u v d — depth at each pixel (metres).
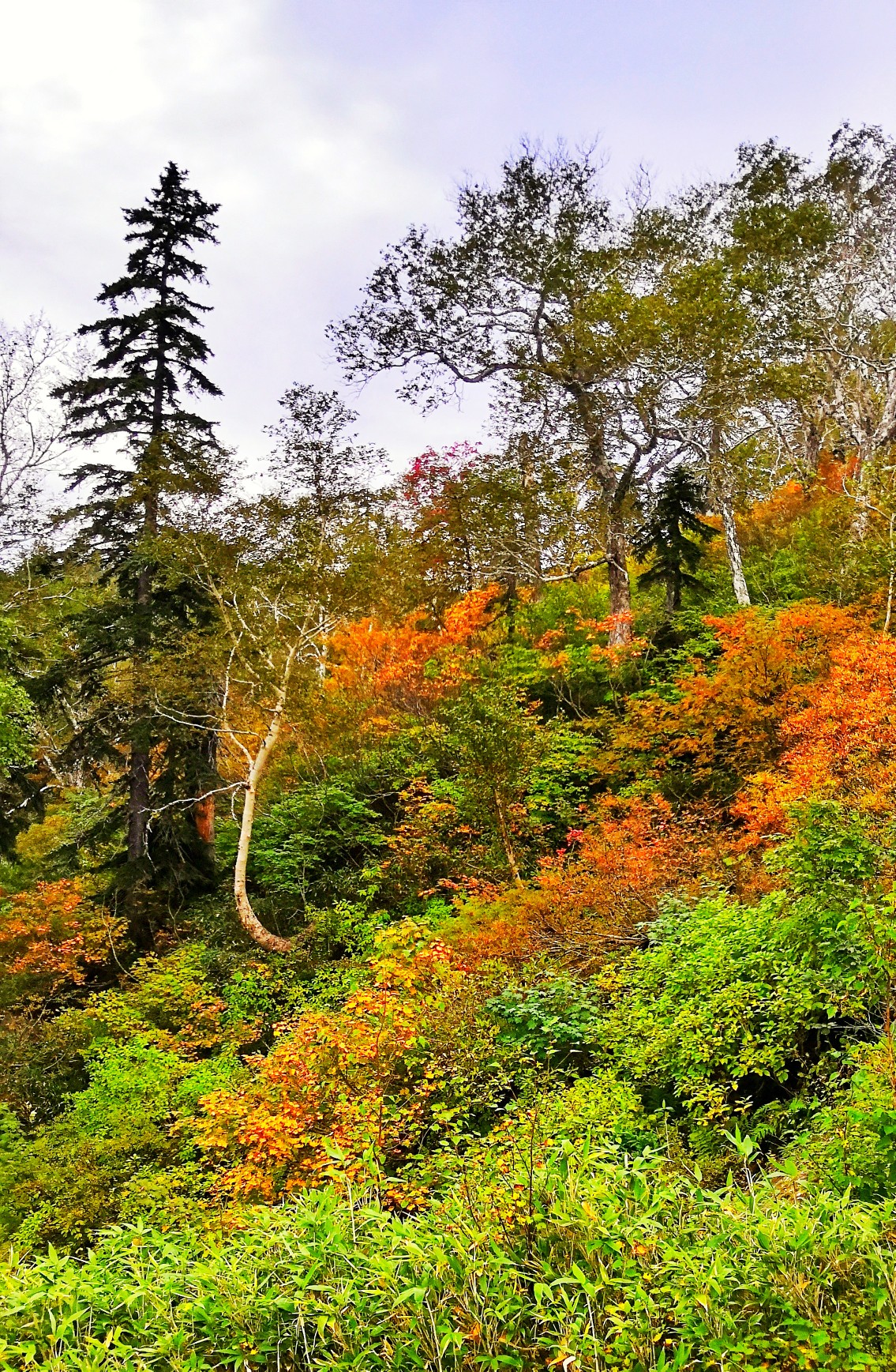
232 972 14.98
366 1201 4.33
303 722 19.84
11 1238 8.33
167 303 19.52
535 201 24.47
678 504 22.36
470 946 10.42
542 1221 3.82
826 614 14.84
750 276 23.50
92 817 22.02
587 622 21.69
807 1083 6.09
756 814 11.16
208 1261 3.92
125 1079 10.91
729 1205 3.72
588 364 23.61
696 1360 3.13
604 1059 7.59
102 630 18.41
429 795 17.89
